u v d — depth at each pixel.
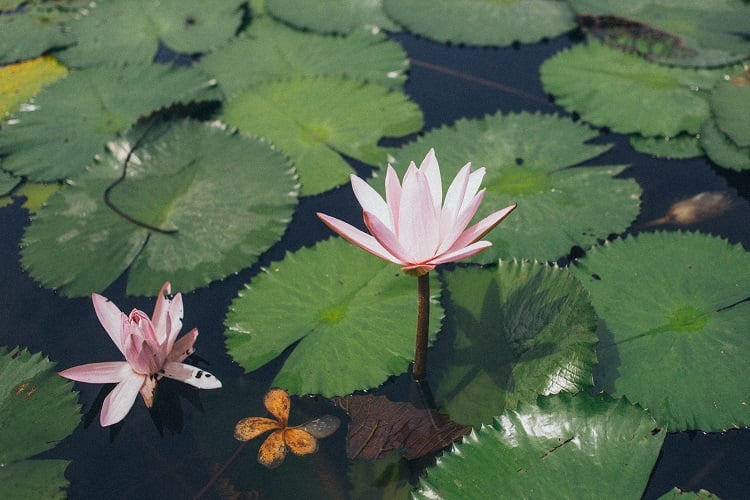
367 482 1.98
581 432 1.93
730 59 3.62
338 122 3.45
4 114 3.58
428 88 3.77
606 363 2.26
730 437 2.05
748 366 2.17
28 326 2.52
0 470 2.02
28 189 3.15
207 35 4.13
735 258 2.54
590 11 4.09
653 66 3.65
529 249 2.68
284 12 4.29
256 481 2.00
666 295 2.45
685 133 3.27
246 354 2.36
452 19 4.15
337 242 2.74
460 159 3.14
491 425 1.99
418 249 1.88
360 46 4.00
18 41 4.08
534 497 1.80
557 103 3.53
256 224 2.89
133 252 2.77
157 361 2.26
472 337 2.40
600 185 2.96
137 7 4.38
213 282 2.70
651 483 1.95
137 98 3.59
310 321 2.44
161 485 2.01
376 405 2.19
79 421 2.18
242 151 3.23
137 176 3.12
